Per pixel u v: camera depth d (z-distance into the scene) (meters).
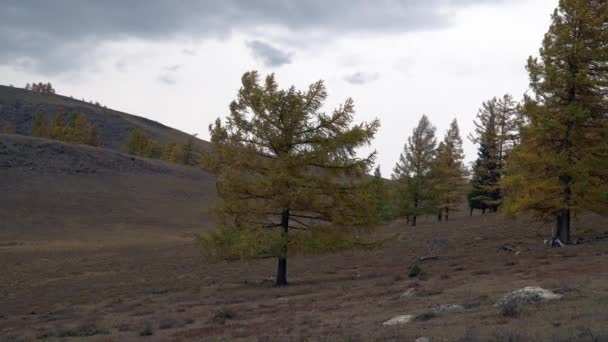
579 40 28.16
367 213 26.17
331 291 22.88
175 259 44.62
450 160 62.75
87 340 16.55
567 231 30.05
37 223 70.00
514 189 30.30
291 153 25.77
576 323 11.56
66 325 20.25
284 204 24.89
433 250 34.72
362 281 25.39
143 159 115.62
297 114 25.39
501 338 10.43
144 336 16.50
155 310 22.23
